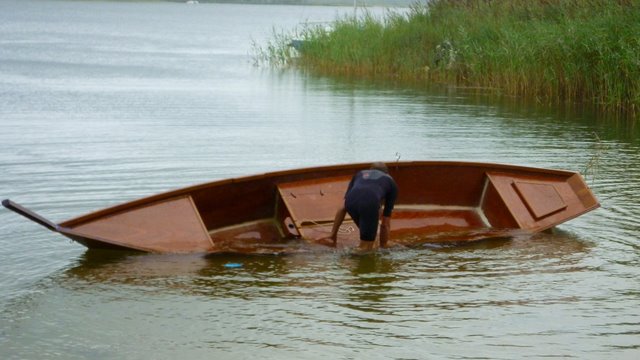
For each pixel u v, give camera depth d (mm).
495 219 13383
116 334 8859
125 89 34062
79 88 34188
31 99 29828
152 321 9195
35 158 18141
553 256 11711
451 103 29719
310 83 36969
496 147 20250
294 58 48656
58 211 13602
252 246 11906
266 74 41875
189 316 9352
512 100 30625
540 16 34469
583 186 13430
